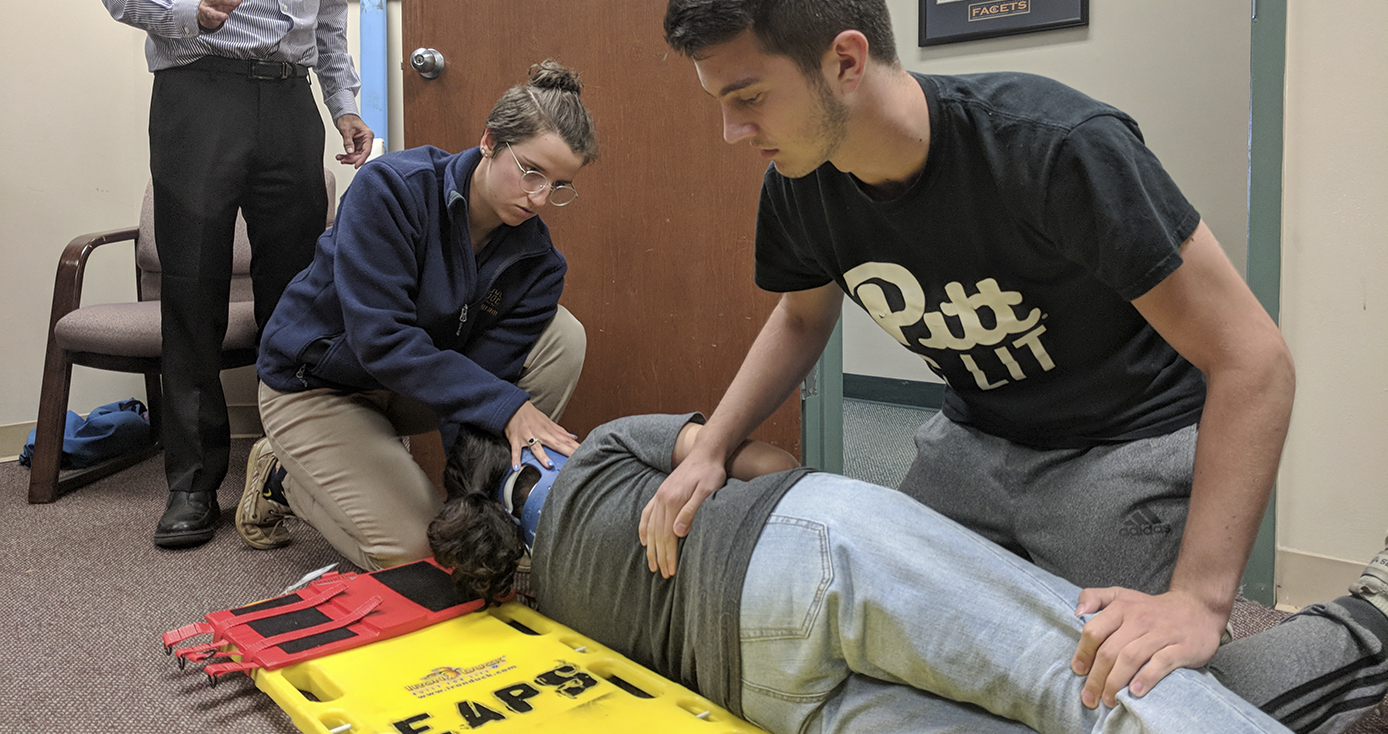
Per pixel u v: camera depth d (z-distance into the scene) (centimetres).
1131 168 79
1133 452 101
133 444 247
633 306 195
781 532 88
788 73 76
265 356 156
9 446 252
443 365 138
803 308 117
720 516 93
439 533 113
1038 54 295
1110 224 79
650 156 190
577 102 144
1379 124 144
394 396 166
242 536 179
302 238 202
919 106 87
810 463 192
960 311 101
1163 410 101
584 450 112
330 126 268
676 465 106
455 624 118
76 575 164
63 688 121
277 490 172
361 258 142
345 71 215
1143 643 72
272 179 195
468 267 152
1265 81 152
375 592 127
